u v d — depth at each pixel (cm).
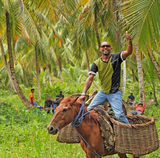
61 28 2759
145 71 1898
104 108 582
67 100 479
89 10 1703
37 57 2695
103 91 540
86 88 517
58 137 586
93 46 2319
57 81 3350
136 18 886
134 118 596
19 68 3650
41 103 2266
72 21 2119
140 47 926
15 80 1658
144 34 896
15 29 1616
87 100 596
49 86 2866
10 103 1653
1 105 1531
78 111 492
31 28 1573
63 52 3584
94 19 1678
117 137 506
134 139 488
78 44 2158
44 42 2567
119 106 520
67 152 803
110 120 538
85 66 3306
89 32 2067
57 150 803
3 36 1775
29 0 1516
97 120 527
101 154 519
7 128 1055
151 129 502
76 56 2462
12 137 959
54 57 3041
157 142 515
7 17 1552
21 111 1466
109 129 521
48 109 1609
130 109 1497
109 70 516
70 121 468
